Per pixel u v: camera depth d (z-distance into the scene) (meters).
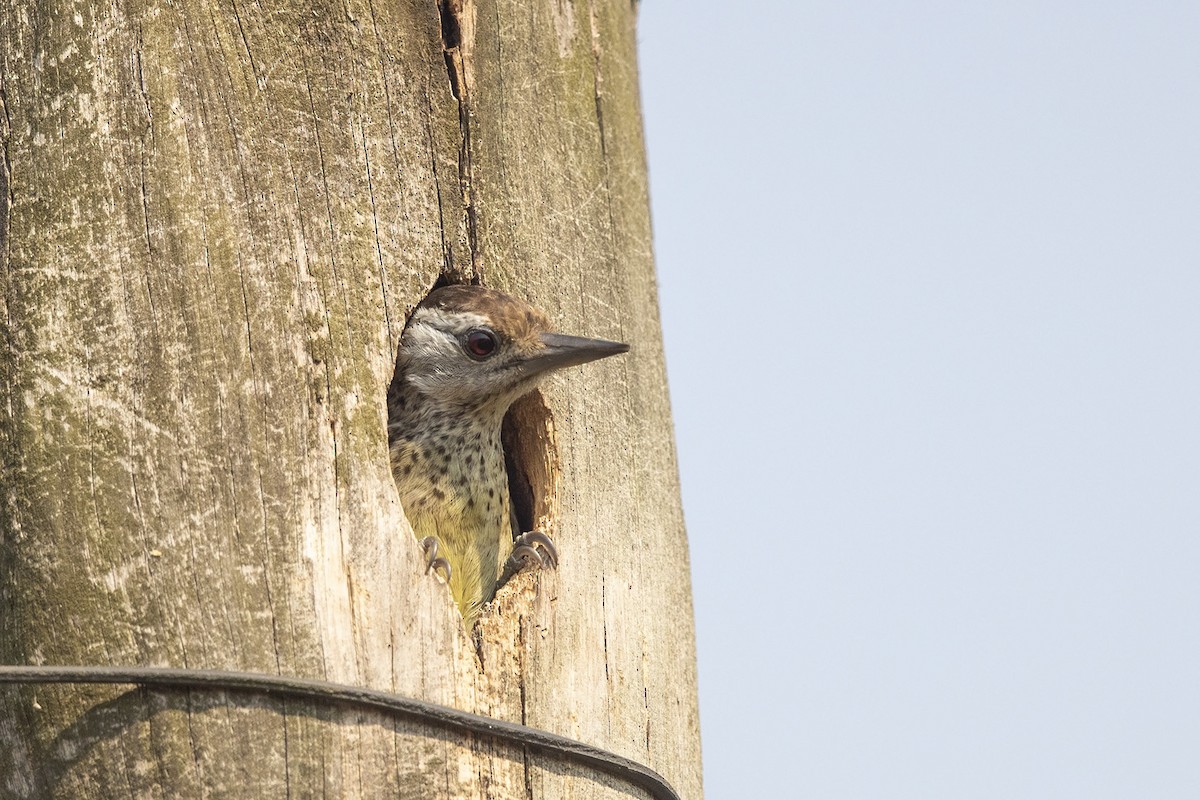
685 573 11.79
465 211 10.63
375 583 9.11
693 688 11.47
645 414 11.79
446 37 10.77
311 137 9.77
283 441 9.10
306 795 8.51
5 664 8.80
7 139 9.42
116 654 8.62
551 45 11.62
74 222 9.20
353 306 9.66
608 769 9.87
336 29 10.05
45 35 9.48
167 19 9.46
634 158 12.40
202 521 8.83
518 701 9.62
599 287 11.68
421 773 8.80
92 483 8.84
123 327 9.05
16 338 9.09
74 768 8.53
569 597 10.40
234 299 9.21
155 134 9.30
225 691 8.55
